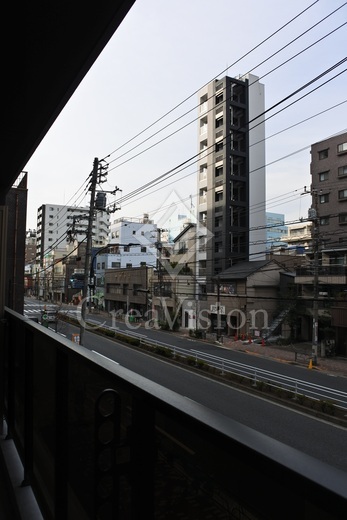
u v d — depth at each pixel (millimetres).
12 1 1676
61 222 63438
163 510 909
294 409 7844
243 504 692
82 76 2268
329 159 29219
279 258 30031
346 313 20656
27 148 3205
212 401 8688
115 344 21297
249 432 676
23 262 17125
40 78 2266
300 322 25844
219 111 36125
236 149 35750
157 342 22984
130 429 1079
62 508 1590
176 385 10578
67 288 54875
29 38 1929
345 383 12938
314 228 20609
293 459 561
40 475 2004
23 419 2498
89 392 1386
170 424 908
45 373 1980
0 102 2521
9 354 3080
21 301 16984
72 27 1858
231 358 18094
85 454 1396
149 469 971
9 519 2133
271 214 57500
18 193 17125
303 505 579
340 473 518
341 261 24797
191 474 832
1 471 2697
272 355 19984
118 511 1109
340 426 6457
